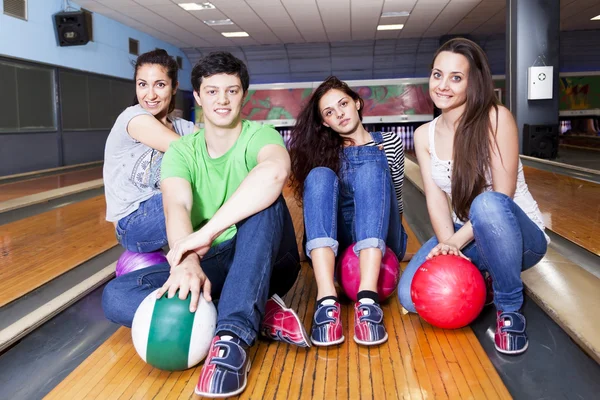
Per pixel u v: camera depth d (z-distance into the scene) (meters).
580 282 1.49
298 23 8.52
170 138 1.47
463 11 7.88
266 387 1.07
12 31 5.61
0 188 4.45
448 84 1.29
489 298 1.43
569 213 2.71
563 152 7.42
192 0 6.88
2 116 5.59
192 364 1.10
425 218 3.01
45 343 1.34
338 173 1.52
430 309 1.25
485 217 1.18
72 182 4.96
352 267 1.42
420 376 1.10
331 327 1.22
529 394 1.05
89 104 7.41
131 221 1.51
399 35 9.98
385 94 10.41
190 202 1.22
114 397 1.05
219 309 1.10
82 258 2.08
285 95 10.71
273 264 1.22
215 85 1.17
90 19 7.30
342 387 1.06
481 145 1.28
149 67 1.53
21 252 2.19
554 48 5.93
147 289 1.26
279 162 1.19
